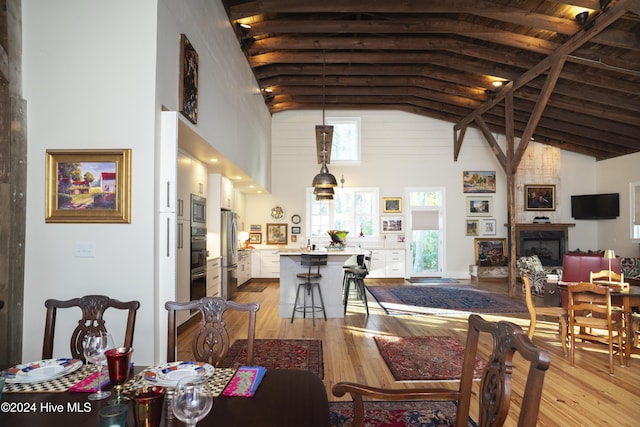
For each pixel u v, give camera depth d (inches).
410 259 383.6
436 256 388.2
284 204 383.2
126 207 116.9
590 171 378.9
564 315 159.8
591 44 211.9
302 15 236.4
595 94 258.2
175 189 121.8
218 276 245.4
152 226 117.3
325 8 203.5
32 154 117.3
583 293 148.2
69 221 116.8
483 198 384.5
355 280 259.6
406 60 277.4
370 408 108.4
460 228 384.8
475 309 243.6
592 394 118.8
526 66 247.4
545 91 237.6
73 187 117.2
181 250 182.4
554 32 215.8
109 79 118.6
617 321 146.9
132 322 78.6
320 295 213.8
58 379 60.4
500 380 50.3
